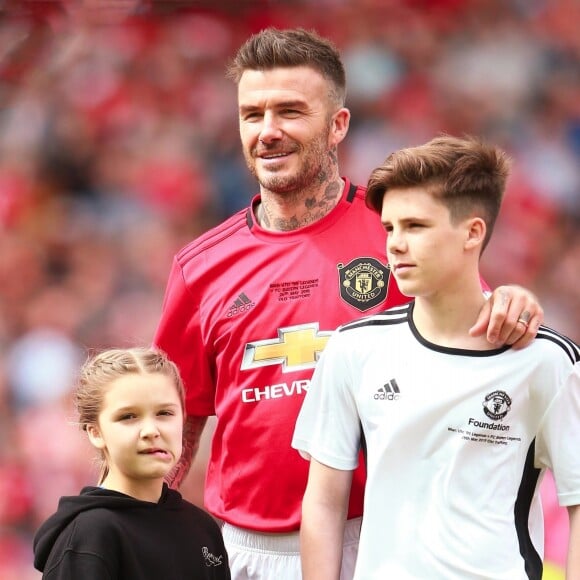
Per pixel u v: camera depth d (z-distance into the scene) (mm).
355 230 12734
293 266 12609
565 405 9930
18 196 36188
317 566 10547
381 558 9969
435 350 10180
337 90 12742
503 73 38844
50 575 9898
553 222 36750
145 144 37250
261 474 12438
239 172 37062
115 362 10648
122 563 10102
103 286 34656
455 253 9961
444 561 9734
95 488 10352
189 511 10859
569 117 38562
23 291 34344
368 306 12422
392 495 10070
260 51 12391
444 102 38438
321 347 12328
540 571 10086
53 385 31516
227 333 12656
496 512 9852
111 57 37500
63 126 37125
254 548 12562
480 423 9906
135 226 36094
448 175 9859
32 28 36781
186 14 37719
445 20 39750
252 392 12477
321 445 10734
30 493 28797
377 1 39062
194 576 10547
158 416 10531
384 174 10094
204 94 37844
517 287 10336
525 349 10031
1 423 30469
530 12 39781
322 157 12602
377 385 10328
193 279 13016
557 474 9930
